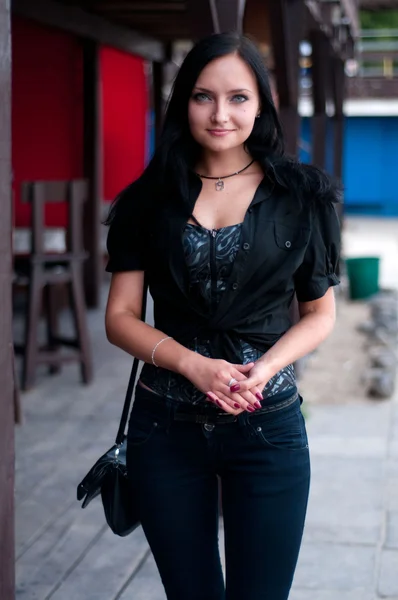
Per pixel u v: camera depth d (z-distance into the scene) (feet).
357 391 22.38
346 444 18.01
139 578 12.13
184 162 7.34
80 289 21.97
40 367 24.03
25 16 25.81
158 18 32.40
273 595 7.41
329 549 13.03
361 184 84.58
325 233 7.38
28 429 18.75
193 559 7.44
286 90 20.30
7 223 7.75
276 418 7.23
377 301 32.76
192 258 7.18
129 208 7.41
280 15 19.43
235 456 7.25
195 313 7.23
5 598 8.18
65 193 21.29
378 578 12.13
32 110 32.71
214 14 13.00
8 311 7.88
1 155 7.57
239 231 7.16
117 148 39.11
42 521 14.06
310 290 7.46
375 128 83.56
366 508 14.61
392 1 62.44
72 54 32.65
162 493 7.33
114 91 38.73
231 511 7.41
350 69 72.02
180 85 7.31
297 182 7.23
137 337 7.27
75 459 16.98
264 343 7.31
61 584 11.92
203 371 6.91
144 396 7.43
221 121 7.12
